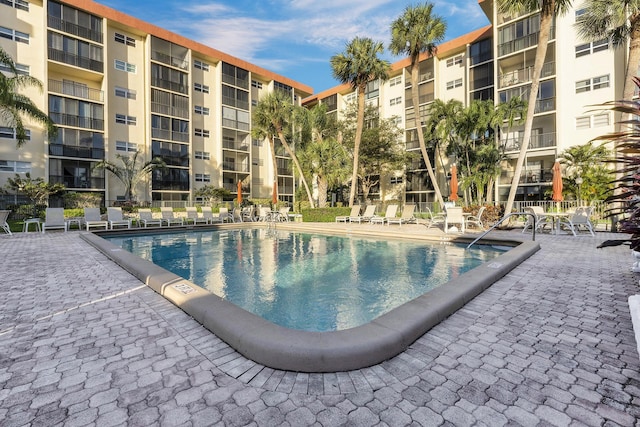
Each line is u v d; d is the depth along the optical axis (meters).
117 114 23.41
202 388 1.92
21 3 19.52
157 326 2.87
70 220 12.50
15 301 3.60
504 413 1.66
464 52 25.97
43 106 19.95
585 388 1.87
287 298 4.53
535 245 6.76
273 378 2.03
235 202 24.94
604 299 3.55
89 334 2.71
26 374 2.07
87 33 21.53
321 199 20.66
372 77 18.47
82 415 1.67
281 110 20.64
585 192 16.52
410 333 2.45
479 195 20.47
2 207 18.27
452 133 21.88
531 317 3.01
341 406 1.74
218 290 4.95
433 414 1.66
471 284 3.68
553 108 19.83
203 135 28.42
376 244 9.73
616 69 17.84
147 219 13.94
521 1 12.01
